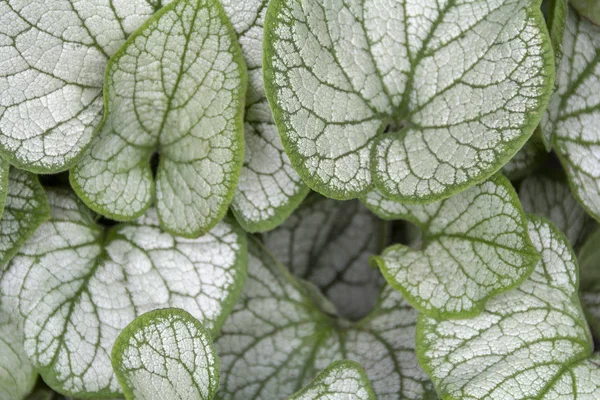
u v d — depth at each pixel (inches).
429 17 26.5
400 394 27.2
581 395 25.9
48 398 27.7
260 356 28.2
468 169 26.0
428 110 26.7
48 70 26.5
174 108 26.7
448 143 26.4
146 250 27.6
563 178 29.7
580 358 26.4
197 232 27.0
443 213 27.3
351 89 26.5
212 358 25.7
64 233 27.5
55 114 26.5
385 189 26.4
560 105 27.9
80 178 26.7
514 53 26.0
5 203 26.9
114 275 27.4
